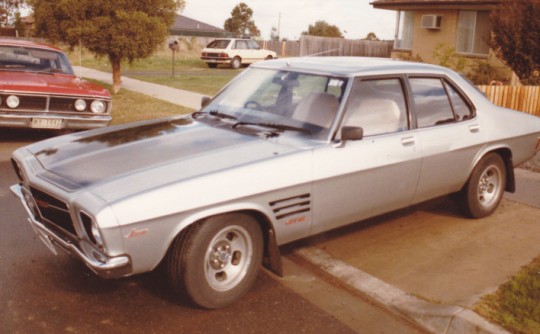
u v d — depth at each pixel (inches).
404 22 895.7
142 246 125.1
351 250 183.5
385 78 176.1
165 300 146.7
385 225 207.9
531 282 160.1
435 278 164.2
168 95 593.3
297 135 159.2
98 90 331.3
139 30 538.6
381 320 142.0
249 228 142.8
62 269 163.3
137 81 754.2
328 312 144.8
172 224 127.6
